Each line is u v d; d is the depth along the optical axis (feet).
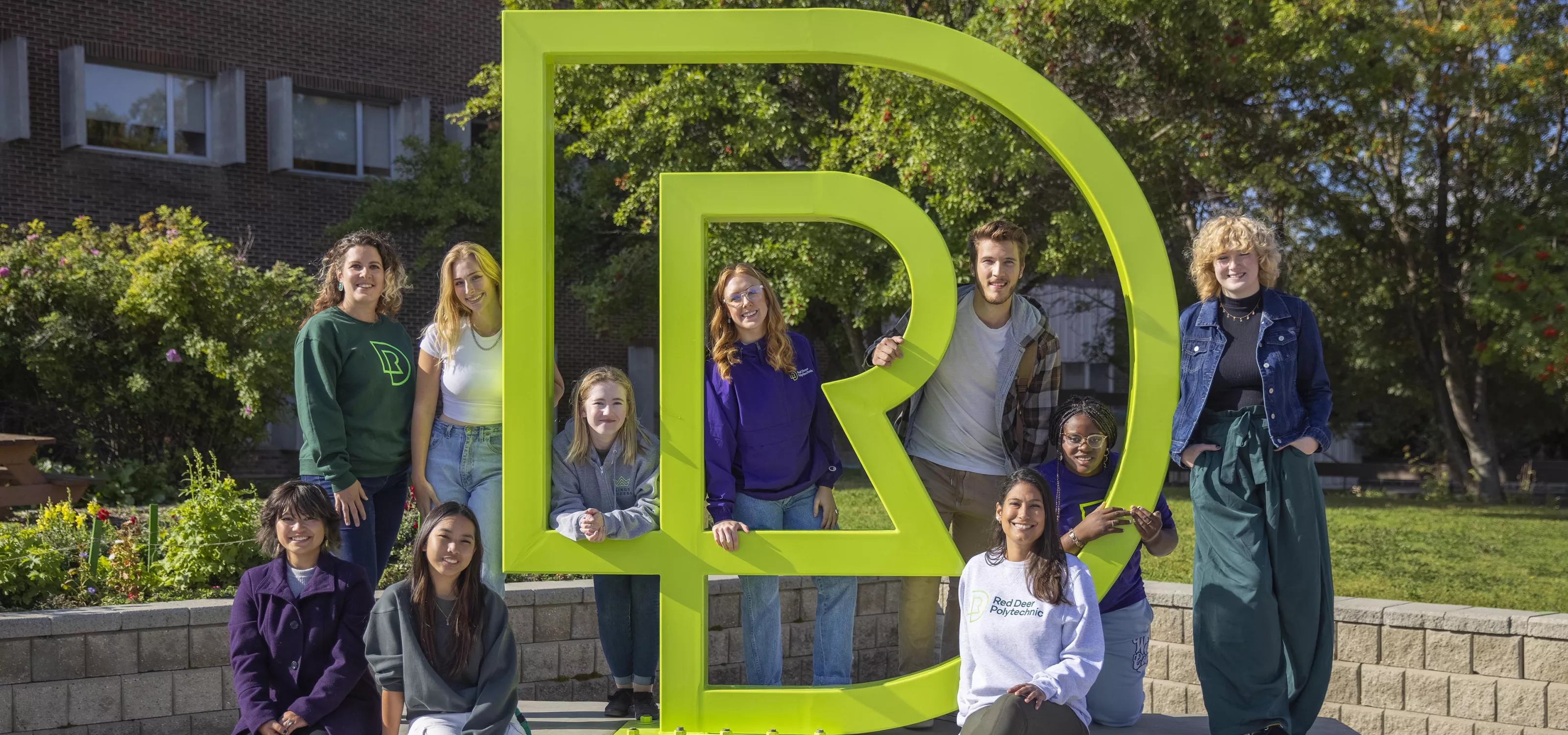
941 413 11.24
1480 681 12.35
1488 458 40.55
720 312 10.72
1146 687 14.10
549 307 10.34
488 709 9.32
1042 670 9.03
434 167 44.65
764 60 10.21
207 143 44.75
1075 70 33.01
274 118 45.09
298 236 46.42
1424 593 16.78
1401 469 47.09
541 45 10.05
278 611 9.69
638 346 52.60
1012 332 10.90
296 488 9.78
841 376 46.39
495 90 42.57
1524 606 15.88
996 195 32.42
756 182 10.00
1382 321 42.04
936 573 9.93
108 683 11.65
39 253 30.89
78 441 30.76
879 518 25.20
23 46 39.93
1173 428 10.05
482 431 11.14
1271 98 34.91
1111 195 9.96
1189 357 10.09
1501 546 22.29
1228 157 35.65
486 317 11.13
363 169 48.34
